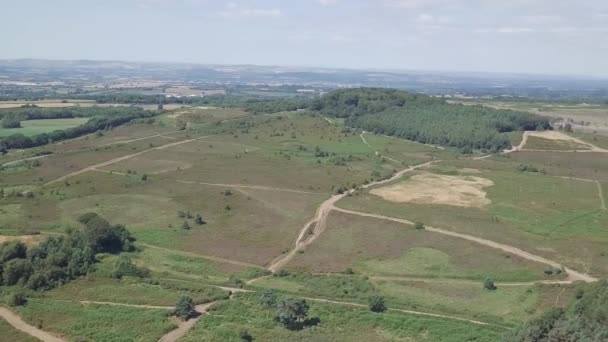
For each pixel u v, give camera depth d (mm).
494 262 126812
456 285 117375
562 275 119812
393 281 119938
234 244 140750
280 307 98250
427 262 128625
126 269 117000
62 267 112875
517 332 85438
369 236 143875
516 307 106312
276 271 126188
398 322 98625
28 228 144125
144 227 150250
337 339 91688
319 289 115875
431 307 107062
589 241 138875
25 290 103625
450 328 96688
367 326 97875
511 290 114062
